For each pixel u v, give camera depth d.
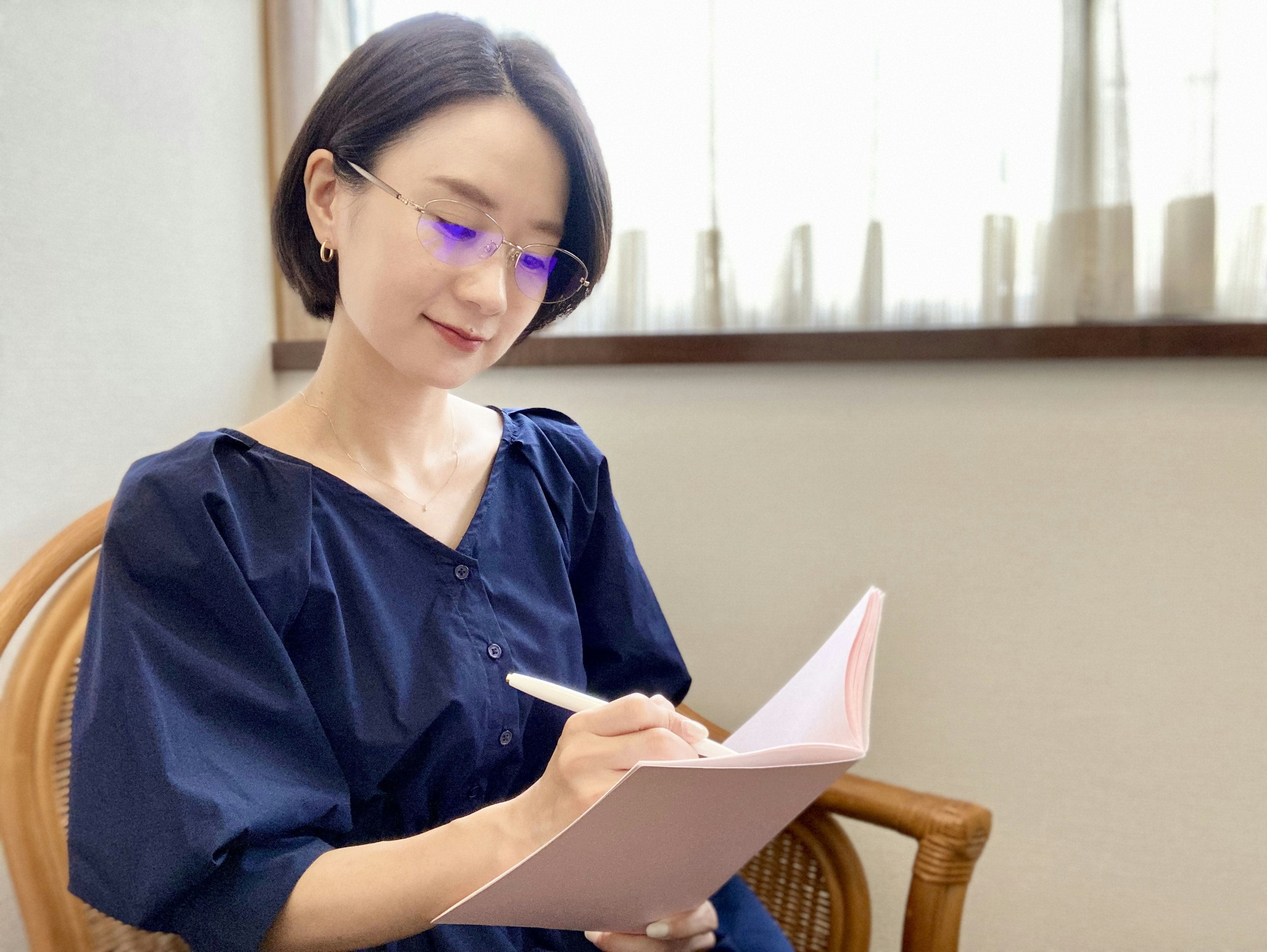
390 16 1.37
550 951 0.79
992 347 1.14
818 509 1.24
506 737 0.75
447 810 0.74
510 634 0.78
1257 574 1.10
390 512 0.74
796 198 1.25
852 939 0.89
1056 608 1.17
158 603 0.65
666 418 1.29
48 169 1.03
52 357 1.04
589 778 0.55
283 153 1.39
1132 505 1.13
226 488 0.69
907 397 1.20
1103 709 1.17
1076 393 1.14
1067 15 1.14
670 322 1.32
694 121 1.28
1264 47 1.10
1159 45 1.12
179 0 1.21
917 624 1.22
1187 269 1.13
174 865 0.57
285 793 0.62
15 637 0.98
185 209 1.23
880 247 1.22
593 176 0.72
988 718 1.21
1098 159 1.14
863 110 1.22
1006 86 1.18
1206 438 1.10
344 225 0.70
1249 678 1.11
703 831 0.55
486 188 0.67
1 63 0.97
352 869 0.59
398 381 0.76
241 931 0.57
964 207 1.20
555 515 0.89
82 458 1.08
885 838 1.26
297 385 1.40
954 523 1.20
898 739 1.24
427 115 0.66
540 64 0.70
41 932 0.80
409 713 0.71
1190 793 1.14
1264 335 1.05
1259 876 1.13
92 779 0.60
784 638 1.27
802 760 0.52
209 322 1.27
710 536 1.29
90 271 1.08
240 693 0.64
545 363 1.30
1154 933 1.17
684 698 0.96
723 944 0.82
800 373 1.23
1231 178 1.12
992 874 1.22
